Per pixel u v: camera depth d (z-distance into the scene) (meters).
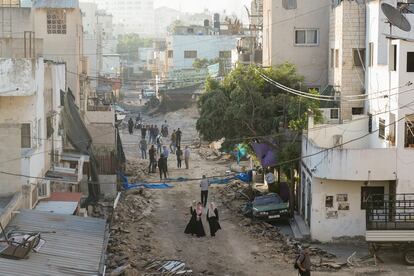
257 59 52.53
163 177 45.56
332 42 42.88
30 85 26.97
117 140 43.94
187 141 63.75
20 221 22.78
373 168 30.41
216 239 31.50
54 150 34.38
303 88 40.66
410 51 30.64
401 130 30.59
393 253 28.72
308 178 33.16
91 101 54.88
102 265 19.61
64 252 20.25
